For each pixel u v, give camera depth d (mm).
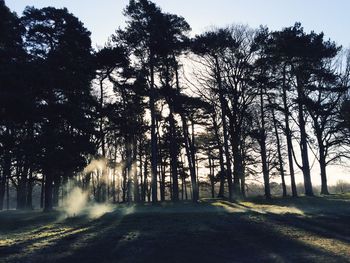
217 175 56344
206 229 21859
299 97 46000
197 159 69188
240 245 17797
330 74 45938
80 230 22797
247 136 51625
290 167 47750
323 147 52594
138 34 42125
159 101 51594
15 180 57281
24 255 16047
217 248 17172
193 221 25234
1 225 28609
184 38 43625
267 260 15102
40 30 39531
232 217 27062
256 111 50281
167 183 67062
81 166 34375
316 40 45531
